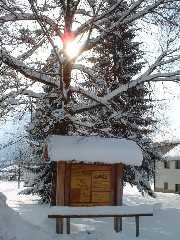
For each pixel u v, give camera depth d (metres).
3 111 9.61
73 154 7.87
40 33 10.57
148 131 17.25
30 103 9.89
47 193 18.17
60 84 9.63
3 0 8.74
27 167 18.48
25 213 12.66
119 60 14.27
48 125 10.11
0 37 8.70
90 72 11.97
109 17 10.55
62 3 10.28
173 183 30.08
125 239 7.21
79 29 10.94
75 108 10.55
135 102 14.97
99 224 9.85
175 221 10.86
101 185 8.41
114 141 8.84
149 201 19.94
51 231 8.17
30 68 9.27
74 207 7.53
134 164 8.23
